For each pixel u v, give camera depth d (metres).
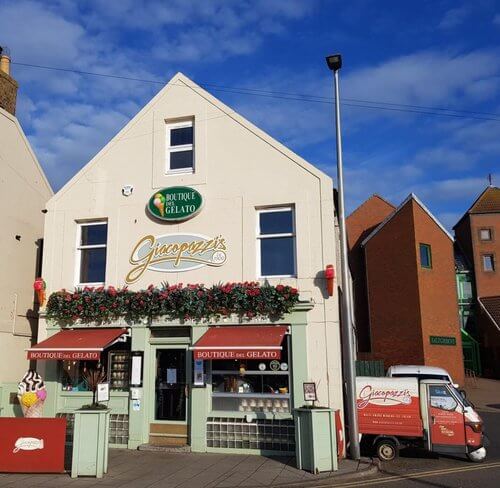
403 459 11.79
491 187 43.69
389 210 37.16
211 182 13.47
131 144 14.27
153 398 12.71
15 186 15.73
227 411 12.18
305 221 12.72
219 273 12.96
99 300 13.06
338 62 12.48
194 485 9.05
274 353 10.96
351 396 11.25
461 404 11.49
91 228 14.38
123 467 10.47
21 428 10.15
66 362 13.46
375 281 30.67
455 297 30.62
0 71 15.66
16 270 15.48
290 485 9.06
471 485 9.15
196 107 14.02
